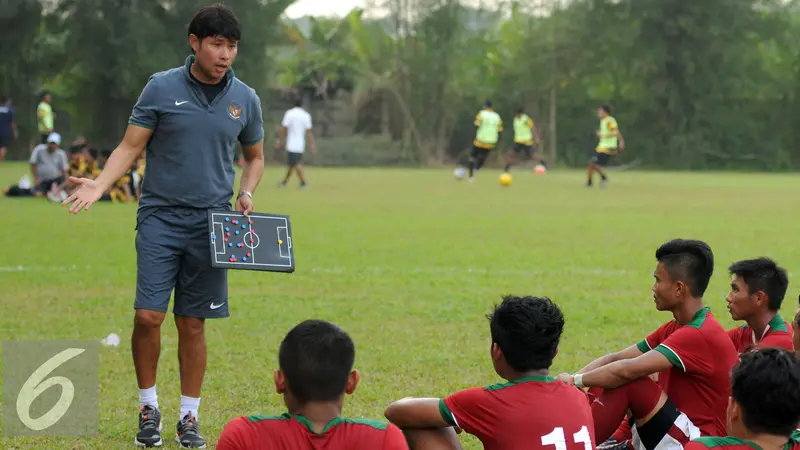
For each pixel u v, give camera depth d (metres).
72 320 10.91
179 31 58.22
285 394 4.35
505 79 63.66
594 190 34.66
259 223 7.10
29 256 15.66
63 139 58.59
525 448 4.82
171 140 7.04
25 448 6.73
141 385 7.12
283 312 11.52
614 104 63.72
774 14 62.59
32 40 56.47
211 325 10.82
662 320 11.20
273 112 62.22
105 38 56.34
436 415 5.14
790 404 4.30
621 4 63.03
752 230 20.80
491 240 18.58
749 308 6.50
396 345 9.91
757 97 63.16
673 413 5.91
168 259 7.06
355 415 7.53
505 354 4.97
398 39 63.38
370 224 21.23
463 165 62.50
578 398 4.96
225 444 4.26
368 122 64.06
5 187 31.47
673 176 49.25
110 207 24.59
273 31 59.81
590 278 14.17
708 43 61.56
